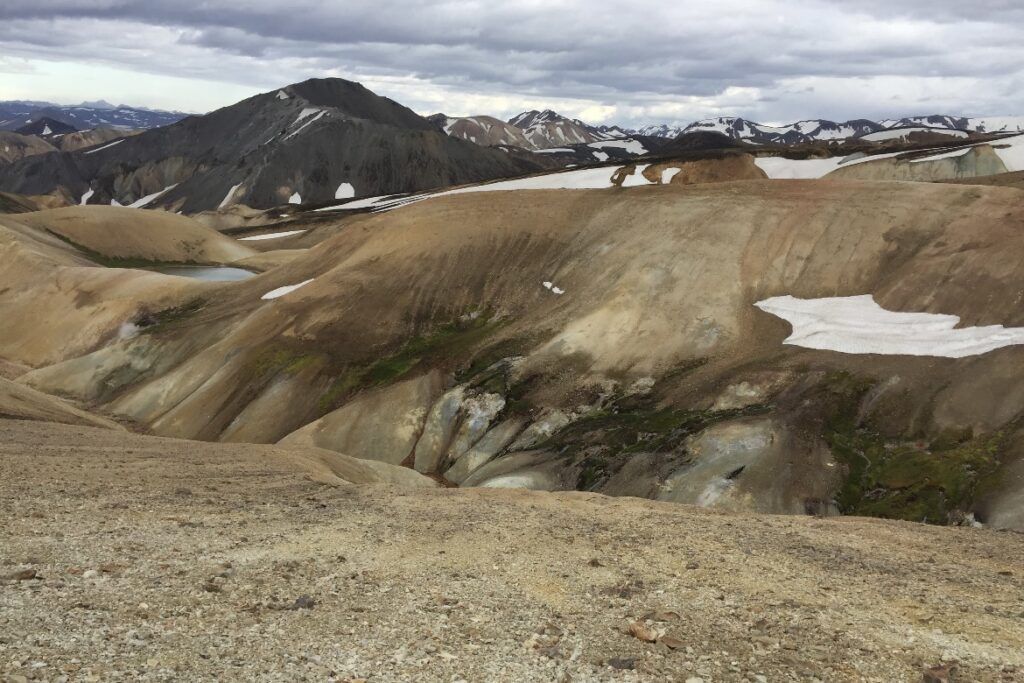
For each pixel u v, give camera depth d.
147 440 31.86
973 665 11.15
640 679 10.05
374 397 61.53
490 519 19.09
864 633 12.23
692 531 18.84
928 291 57.09
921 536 20.28
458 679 9.66
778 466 43.41
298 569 14.14
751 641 11.64
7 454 23.75
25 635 9.79
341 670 9.63
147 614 11.10
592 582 14.34
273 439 62.88
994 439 43.16
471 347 64.44
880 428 46.69
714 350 57.81
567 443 51.50
